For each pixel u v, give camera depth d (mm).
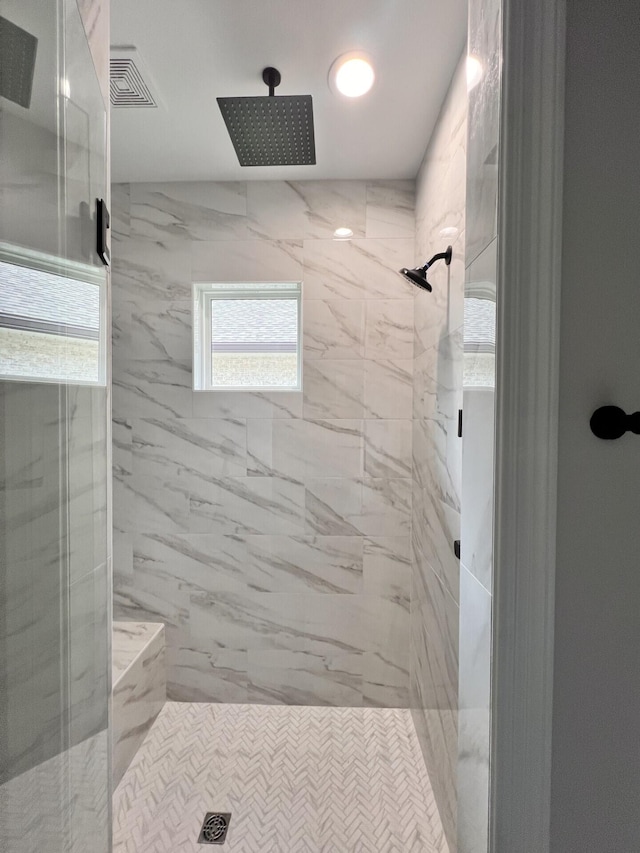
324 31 1417
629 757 762
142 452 2441
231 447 2418
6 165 537
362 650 2418
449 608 1603
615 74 734
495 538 757
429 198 1995
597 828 766
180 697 2465
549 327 731
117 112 1830
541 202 725
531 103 722
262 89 1690
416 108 1784
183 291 2404
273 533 2424
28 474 615
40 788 662
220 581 2441
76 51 779
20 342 583
